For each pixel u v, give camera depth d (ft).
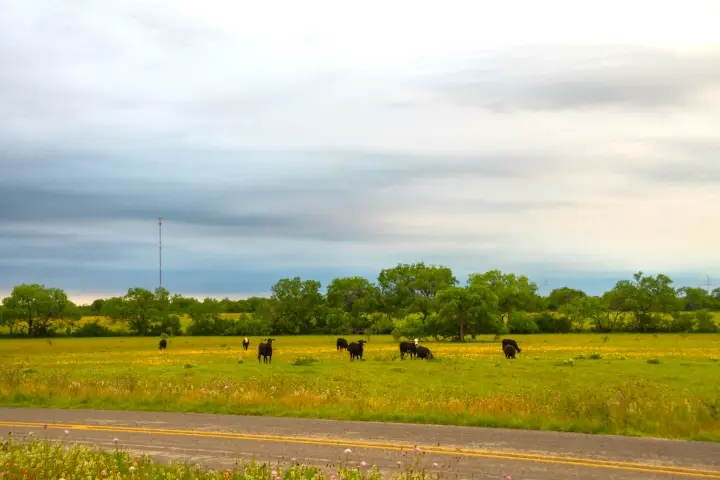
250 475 36.11
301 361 164.96
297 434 53.78
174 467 40.75
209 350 261.24
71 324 456.86
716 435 51.37
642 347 254.47
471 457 44.27
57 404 75.00
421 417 60.75
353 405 68.54
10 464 37.81
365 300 499.92
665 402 68.08
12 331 463.83
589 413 60.03
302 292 463.83
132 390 82.43
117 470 38.60
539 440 50.34
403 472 39.37
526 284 482.28
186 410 69.15
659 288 445.78
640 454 44.98
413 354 195.93
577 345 276.82
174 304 500.33
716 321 496.64
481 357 191.93
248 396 74.33
